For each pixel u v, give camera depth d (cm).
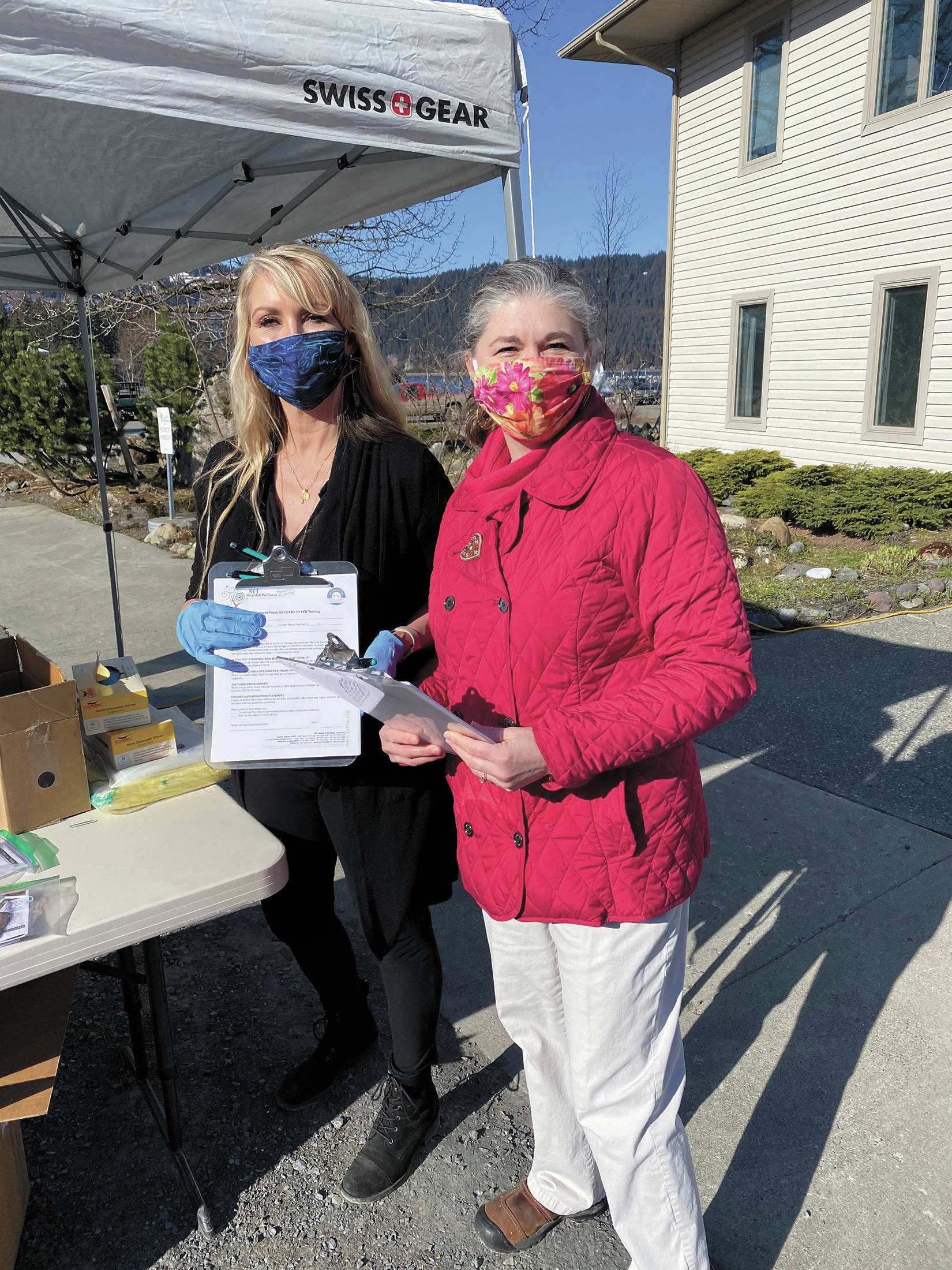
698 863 137
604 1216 182
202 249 398
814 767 382
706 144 1155
